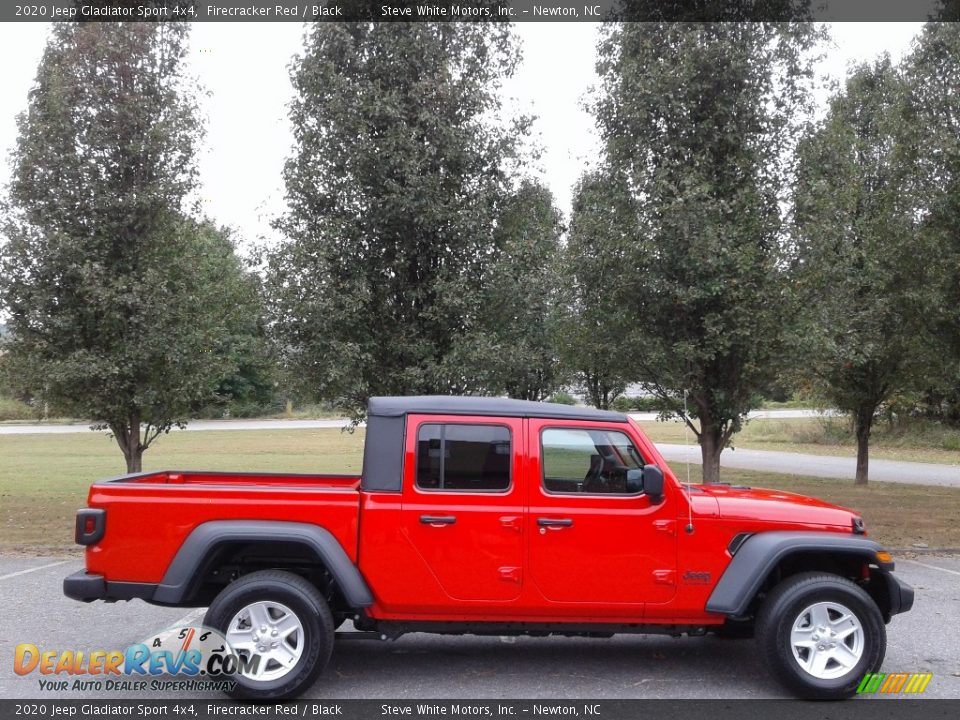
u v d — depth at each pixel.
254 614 5.01
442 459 5.25
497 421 5.31
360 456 24.53
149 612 7.16
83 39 11.23
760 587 5.49
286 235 10.65
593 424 5.37
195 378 11.55
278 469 19.98
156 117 11.68
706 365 10.94
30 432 38.56
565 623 5.25
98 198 11.05
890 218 13.34
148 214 11.48
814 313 10.33
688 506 5.26
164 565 5.06
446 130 10.34
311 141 10.61
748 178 10.63
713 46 10.62
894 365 17.48
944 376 16.25
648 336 10.76
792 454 28.41
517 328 11.02
